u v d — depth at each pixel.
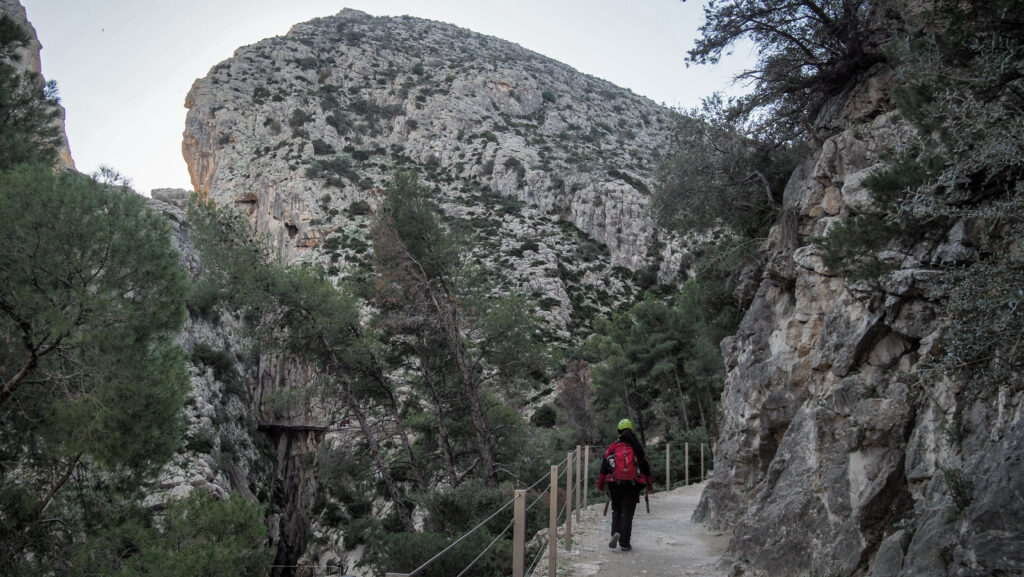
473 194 86.38
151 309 9.69
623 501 9.22
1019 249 5.39
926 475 5.78
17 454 9.97
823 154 10.83
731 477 11.48
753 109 14.70
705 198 16.05
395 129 102.75
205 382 37.38
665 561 8.47
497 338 20.36
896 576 5.39
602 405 36.53
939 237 6.51
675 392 34.69
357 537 19.08
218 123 95.38
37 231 8.69
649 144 124.00
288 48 116.06
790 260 11.28
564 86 139.25
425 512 15.55
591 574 7.72
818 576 6.52
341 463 19.50
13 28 12.82
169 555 10.20
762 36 13.36
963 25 6.02
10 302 8.71
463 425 20.73
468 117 105.81
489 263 65.75
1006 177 5.70
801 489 7.44
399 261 19.31
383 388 20.61
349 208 76.75
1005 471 4.32
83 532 10.21
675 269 71.94
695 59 14.16
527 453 20.88
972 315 5.14
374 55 121.50
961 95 5.71
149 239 9.72
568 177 84.50
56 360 9.61
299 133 93.31
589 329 59.03
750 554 7.69
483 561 10.13
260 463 41.25
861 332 7.24
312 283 19.42
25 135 12.20
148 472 10.66
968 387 5.30
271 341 19.06
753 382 11.34
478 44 153.00
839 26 11.38
